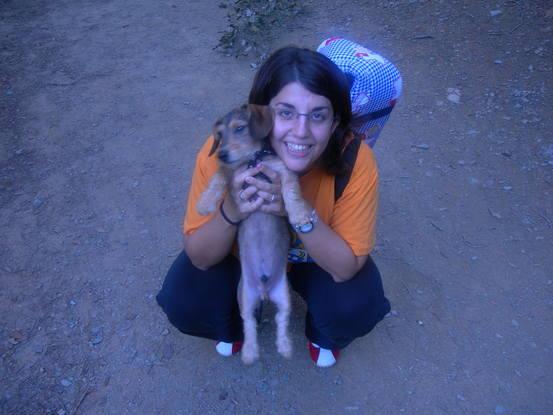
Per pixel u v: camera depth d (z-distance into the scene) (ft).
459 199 6.31
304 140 3.27
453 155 6.99
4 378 4.46
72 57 9.82
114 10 11.80
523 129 7.29
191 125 7.88
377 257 5.58
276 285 4.03
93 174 6.92
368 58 4.17
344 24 10.14
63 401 4.30
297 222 3.42
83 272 5.49
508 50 8.81
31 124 7.93
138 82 8.98
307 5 10.88
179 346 4.75
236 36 9.89
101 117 8.09
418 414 4.20
